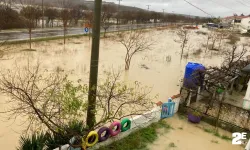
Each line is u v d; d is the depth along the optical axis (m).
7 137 8.72
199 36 56.12
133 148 7.86
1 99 10.72
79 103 6.11
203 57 30.11
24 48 23.53
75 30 42.62
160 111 10.12
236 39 51.72
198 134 9.41
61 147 6.52
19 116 9.90
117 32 45.34
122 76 17.77
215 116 10.51
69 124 6.76
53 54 22.72
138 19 77.06
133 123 8.73
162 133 9.16
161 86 16.52
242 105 13.04
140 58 25.48
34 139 6.45
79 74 16.94
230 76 14.27
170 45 38.19
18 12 40.16
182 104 11.10
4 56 19.50
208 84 13.14
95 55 6.76
